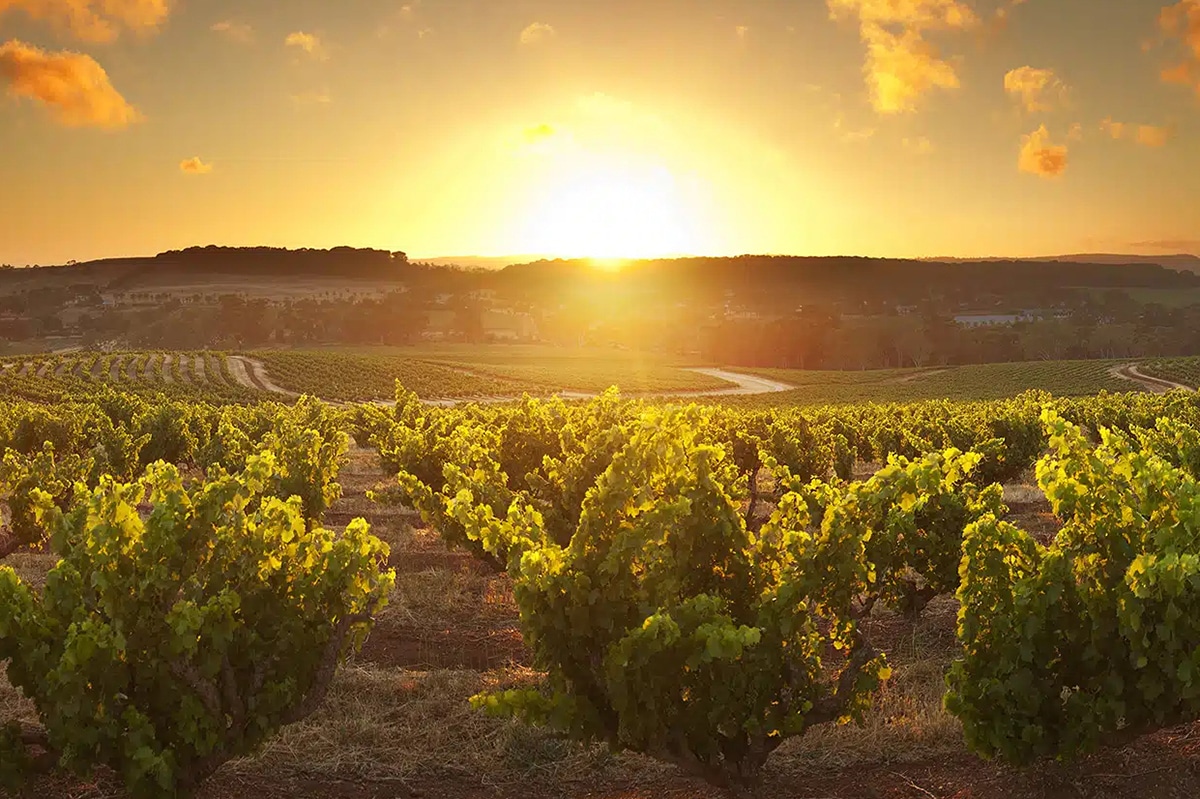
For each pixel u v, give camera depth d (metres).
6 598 5.25
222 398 89.94
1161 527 5.56
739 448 19.02
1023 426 20.80
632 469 5.32
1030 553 6.00
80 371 109.38
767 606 5.45
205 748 5.36
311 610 5.82
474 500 10.30
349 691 7.91
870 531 5.88
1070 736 5.78
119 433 19.64
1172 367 122.06
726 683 5.30
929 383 129.50
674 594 5.39
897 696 7.81
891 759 6.64
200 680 5.30
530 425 13.84
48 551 13.35
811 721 5.77
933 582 9.26
